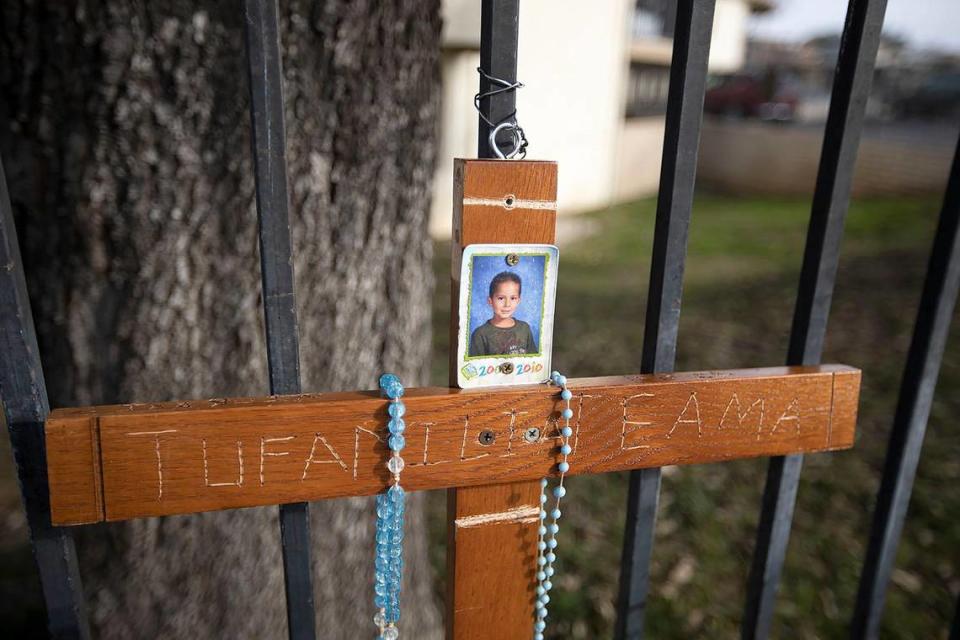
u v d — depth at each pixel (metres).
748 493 2.96
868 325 4.78
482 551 1.08
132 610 1.63
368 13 1.43
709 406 1.09
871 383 3.90
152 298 1.44
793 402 1.13
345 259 1.58
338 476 0.96
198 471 0.91
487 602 1.11
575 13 8.12
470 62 7.01
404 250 1.71
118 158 1.35
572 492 2.94
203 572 1.65
